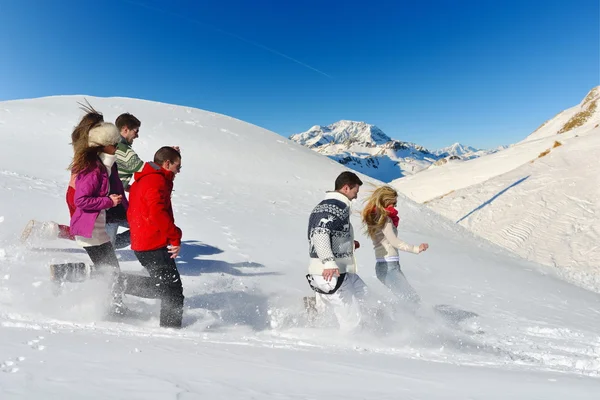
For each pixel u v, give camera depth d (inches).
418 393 75.5
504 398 75.5
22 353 74.7
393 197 192.4
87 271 150.7
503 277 373.1
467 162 2214.6
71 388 59.1
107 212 194.7
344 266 165.9
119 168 199.3
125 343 98.7
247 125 879.1
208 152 662.5
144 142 647.8
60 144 580.7
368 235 197.5
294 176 652.7
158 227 145.9
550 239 1002.1
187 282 210.4
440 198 1403.8
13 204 279.3
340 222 162.7
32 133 600.7
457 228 620.7
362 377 86.0
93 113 158.6
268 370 84.4
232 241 307.9
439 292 286.5
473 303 269.0
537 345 189.6
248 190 538.6
